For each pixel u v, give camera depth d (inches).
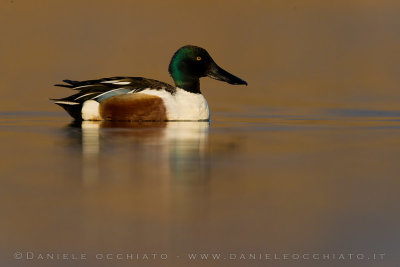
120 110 605.9
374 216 332.5
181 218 326.0
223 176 398.3
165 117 609.3
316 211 338.0
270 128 577.9
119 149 468.8
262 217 329.4
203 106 618.5
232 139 516.4
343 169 420.2
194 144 492.4
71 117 637.3
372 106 725.3
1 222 316.8
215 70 628.1
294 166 426.0
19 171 403.9
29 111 671.1
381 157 454.3
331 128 578.6
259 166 424.8
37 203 343.0
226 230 311.9
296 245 299.1
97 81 620.4
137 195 357.1
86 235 305.1
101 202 345.4
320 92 826.2
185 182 383.6
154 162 429.4
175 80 626.2
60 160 433.4
